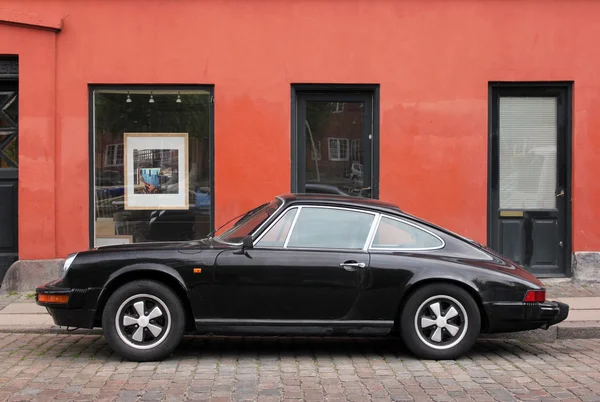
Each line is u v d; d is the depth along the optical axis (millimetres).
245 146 10219
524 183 10539
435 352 6609
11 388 5695
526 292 6582
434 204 10289
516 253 10438
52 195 10000
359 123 10453
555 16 10305
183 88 10289
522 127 10539
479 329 6617
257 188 10242
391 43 10266
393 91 10273
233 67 10211
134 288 6410
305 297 6500
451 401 5395
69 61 10070
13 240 10312
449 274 6523
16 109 10336
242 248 6527
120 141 10305
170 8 10141
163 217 10383
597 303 8961
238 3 10172
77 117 10078
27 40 9930
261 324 6504
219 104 10211
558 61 10336
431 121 10289
